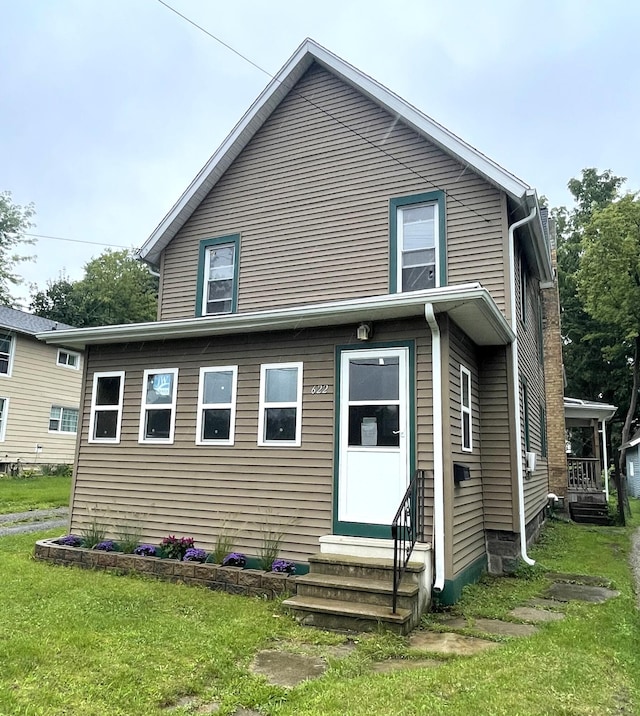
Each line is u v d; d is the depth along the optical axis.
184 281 10.96
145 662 4.23
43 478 19.52
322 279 9.59
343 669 4.22
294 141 10.37
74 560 7.80
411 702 3.54
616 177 31.80
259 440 7.51
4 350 20.69
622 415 32.31
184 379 8.28
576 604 6.30
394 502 6.55
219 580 6.72
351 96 9.98
